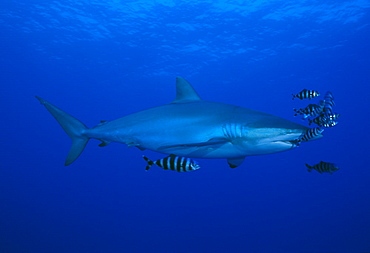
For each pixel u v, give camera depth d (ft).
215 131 14.61
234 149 14.62
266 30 85.05
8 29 90.48
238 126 14.12
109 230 160.45
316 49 94.84
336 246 123.95
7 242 133.69
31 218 189.06
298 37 88.22
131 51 99.25
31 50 104.17
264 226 175.83
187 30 86.02
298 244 135.23
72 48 100.89
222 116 14.93
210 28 84.64
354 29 84.43
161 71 113.80
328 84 124.06
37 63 114.62
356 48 94.07
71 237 152.35
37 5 78.59
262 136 13.67
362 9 75.97
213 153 15.07
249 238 148.97
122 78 123.13
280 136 13.42
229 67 107.76
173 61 104.83
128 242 142.82
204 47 94.79
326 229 158.51
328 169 16.93
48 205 219.61
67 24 86.58
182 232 158.61
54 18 84.07
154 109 16.92
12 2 77.77
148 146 16.35
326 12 77.30
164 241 143.43
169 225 172.14
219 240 144.15
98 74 120.67
